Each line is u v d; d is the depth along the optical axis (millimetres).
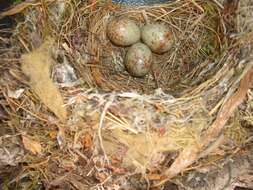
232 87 156
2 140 151
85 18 185
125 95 158
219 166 157
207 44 188
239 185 163
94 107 153
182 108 158
